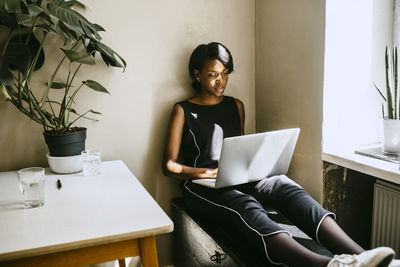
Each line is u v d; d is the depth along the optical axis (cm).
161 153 193
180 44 189
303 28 170
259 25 204
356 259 102
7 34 155
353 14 162
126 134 184
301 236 140
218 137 181
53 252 86
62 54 167
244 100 213
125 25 176
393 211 154
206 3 192
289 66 182
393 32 171
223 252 134
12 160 166
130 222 98
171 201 189
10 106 162
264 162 151
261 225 126
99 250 95
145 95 185
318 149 169
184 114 178
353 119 171
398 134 148
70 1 154
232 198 144
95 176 143
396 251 153
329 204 171
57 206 110
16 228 95
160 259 203
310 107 171
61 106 153
